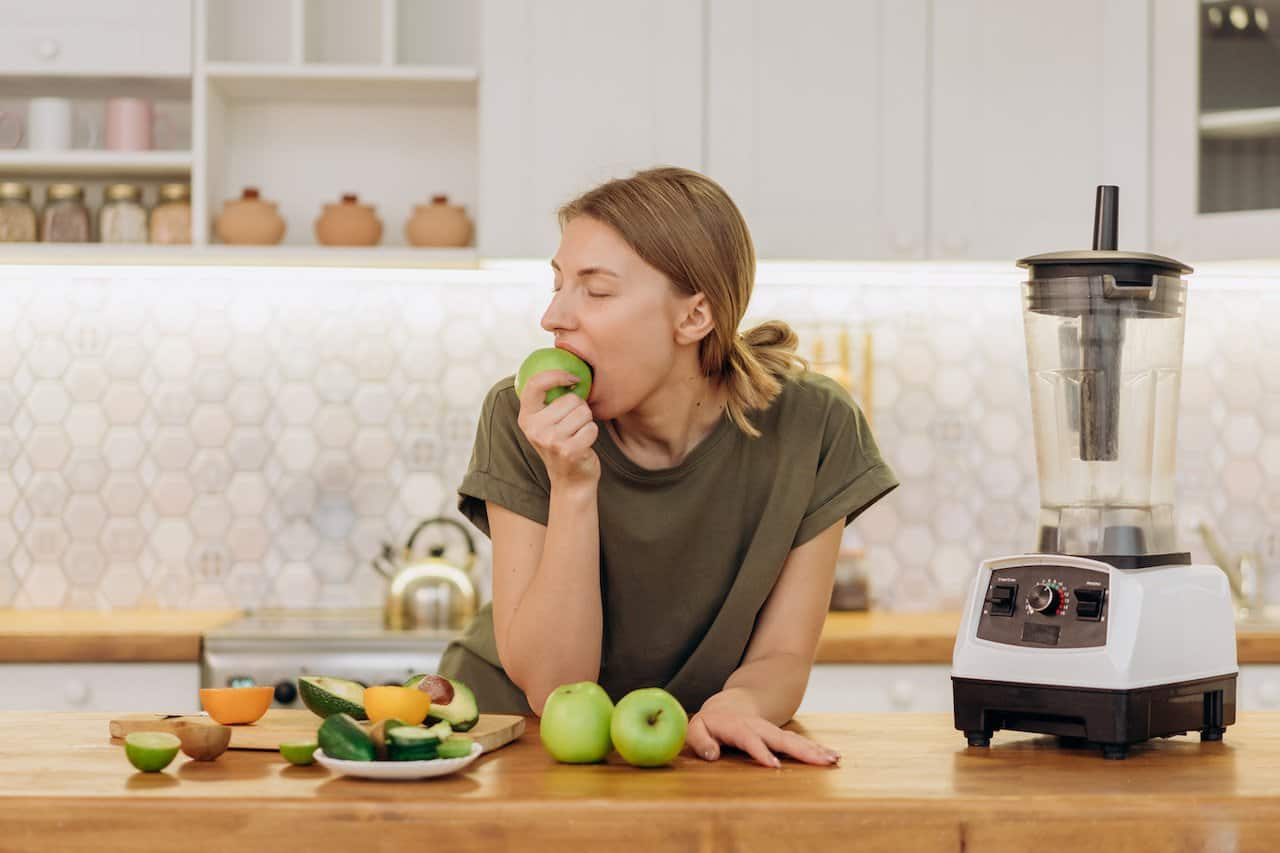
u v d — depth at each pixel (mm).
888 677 2648
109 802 1008
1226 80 2783
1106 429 1299
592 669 1376
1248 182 2770
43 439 3133
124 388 3137
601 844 1000
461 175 3150
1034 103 2822
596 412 1377
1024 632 1247
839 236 2822
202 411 3146
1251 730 1369
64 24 2826
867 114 2826
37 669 2621
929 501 3205
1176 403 1334
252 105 3111
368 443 3158
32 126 2881
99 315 3137
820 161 2820
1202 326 3203
